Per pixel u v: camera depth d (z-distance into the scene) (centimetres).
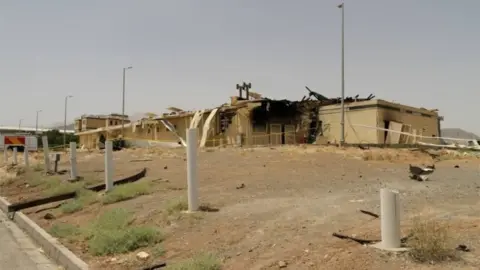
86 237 912
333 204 952
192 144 968
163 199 1191
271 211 916
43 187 1839
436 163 2045
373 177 1455
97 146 5597
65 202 1414
